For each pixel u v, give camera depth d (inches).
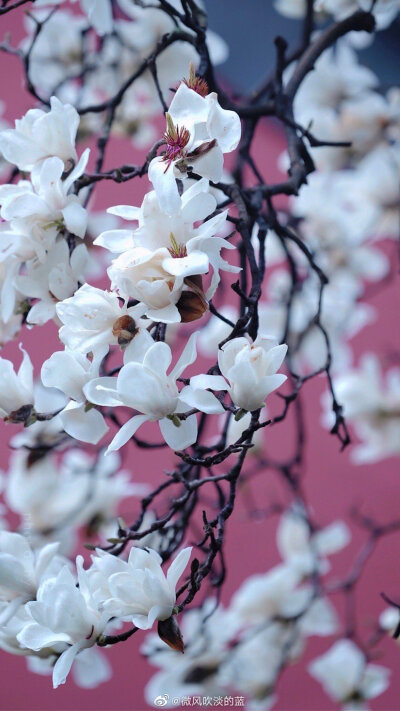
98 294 103.1
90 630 103.9
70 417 105.3
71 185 108.4
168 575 104.0
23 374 108.1
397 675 193.9
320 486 227.3
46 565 107.4
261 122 257.4
